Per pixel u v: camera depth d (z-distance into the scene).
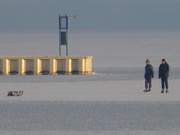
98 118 83.00
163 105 99.50
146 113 88.69
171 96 115.75
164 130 71.25
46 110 92.62
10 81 165.25
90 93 123.50
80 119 82.00
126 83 156.25
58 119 82.06
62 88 137.75
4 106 98.38
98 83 156.50
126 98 112.12
